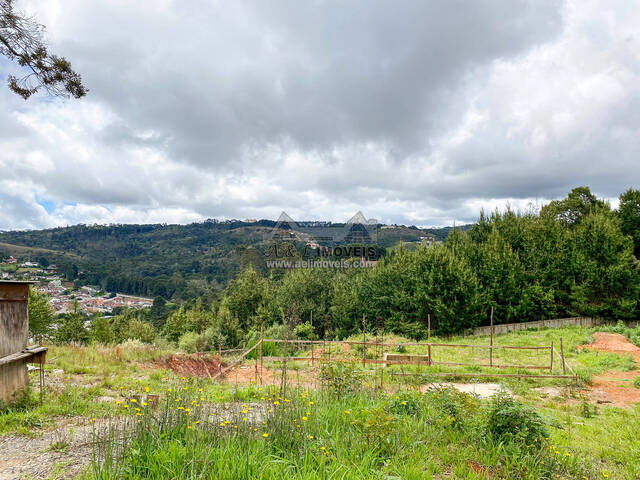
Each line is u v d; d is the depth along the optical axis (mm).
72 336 42781
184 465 3629
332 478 3666
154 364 13328
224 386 10453
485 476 4379
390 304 36344
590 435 8062
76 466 4020
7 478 3730
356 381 7977
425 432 5523
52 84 8500
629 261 27672
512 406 5617
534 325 29047
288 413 5070
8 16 7445
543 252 30625
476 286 30078
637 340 19781
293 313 10047
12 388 6855
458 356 17984
